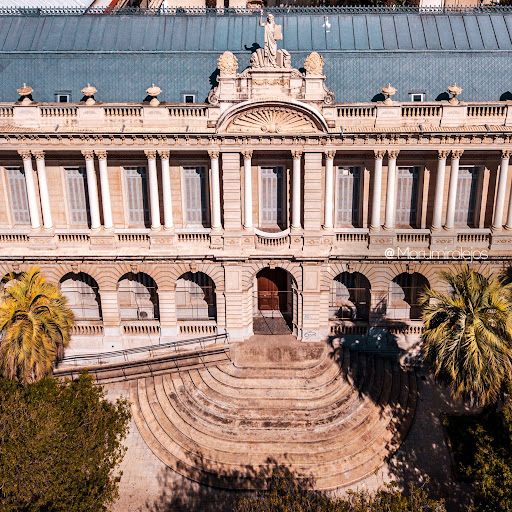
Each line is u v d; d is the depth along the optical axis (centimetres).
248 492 5244
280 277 6700
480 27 6500
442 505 4556
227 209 6119
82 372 5262
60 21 6575
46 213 6181
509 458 4591
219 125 5788
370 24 6500
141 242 6225
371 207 6212
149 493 5269
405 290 6600
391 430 5675
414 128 5891
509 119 5919
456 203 6356
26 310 5353
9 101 6259
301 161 6062
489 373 4906
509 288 5381
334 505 4312
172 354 6356
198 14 6619
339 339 6384
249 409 5775
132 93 6222
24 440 4497
